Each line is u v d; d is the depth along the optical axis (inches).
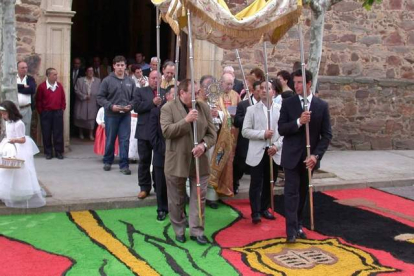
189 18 208.1
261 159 243.1
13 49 252.8
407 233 236.7
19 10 360.8
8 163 233.5
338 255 208.8
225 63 410.3
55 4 367.6
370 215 263.3
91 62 543.8
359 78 437.1
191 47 208.2
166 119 211.9
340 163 383.2
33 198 247.3
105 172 328.2
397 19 441.7
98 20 581.9
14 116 241.0
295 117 218.5
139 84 371.2
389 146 450.6
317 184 315.6
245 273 189.2
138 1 574.2
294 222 219.8
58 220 240.5
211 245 216.2
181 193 217.0
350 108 438.6
